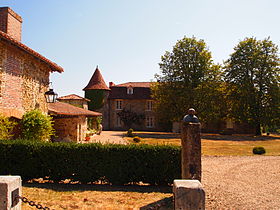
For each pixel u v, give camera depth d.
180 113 28.19
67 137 17.16
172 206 5.31
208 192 6.77
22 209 4.85
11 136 9.05
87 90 36.34
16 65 9.14
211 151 16.53
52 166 7.14
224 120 33.19
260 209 5.45
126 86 38.12
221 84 29.73
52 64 11.48
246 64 29.17
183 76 29.02
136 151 7.14
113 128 37.12
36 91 11.04
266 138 26.42
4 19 10.03
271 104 27.95
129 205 5.30
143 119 36.97
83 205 5.21
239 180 8.36
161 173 7.07
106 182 7.48
